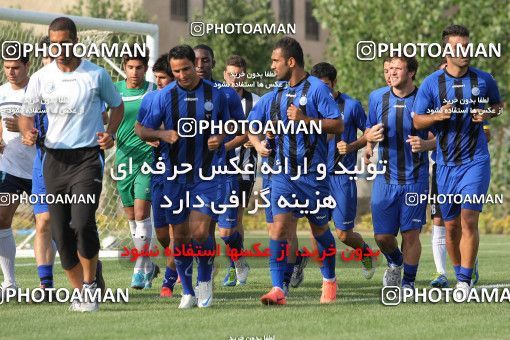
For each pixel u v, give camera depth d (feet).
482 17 235.20
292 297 102.78
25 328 77.82
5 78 151.74
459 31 96.02
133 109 112.27
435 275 119.44
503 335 74.74
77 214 84.79
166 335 74.38
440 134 97.35
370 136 99.35
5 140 100.48
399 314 86.53
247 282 120.57
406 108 101.55
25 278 124.57
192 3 313.53
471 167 96.48
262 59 264.31
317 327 78.69
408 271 102.12
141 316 84.84
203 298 91.76
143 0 298.97
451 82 96.58
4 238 100.01
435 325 79.82
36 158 95.25
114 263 147.13
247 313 86.94
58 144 85.35
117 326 78.84
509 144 244.22
